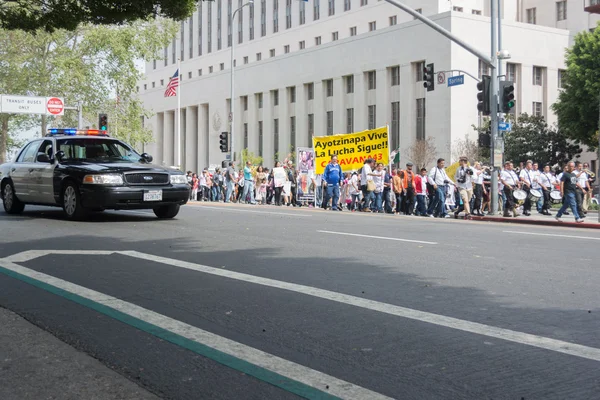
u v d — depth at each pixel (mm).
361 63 61969
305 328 5043
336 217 16891
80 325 5109
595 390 3705
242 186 35281
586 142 48250
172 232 11805
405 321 5273
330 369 4066
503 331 4973
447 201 24672
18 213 16484
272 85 73562
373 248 9773
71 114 50219
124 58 48344
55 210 17859
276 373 3982
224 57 85375
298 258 8648
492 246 10422
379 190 23875
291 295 6254
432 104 55156
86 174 13578
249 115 77375
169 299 6066
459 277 7309
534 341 4699
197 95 87188
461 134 53906
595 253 9734
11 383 3797
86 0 13297
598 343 4660
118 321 5246
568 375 3959
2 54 47500
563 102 48219
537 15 65062
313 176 29156
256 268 7816
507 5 64875
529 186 23797
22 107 41656
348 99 64125
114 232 11750
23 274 7328
